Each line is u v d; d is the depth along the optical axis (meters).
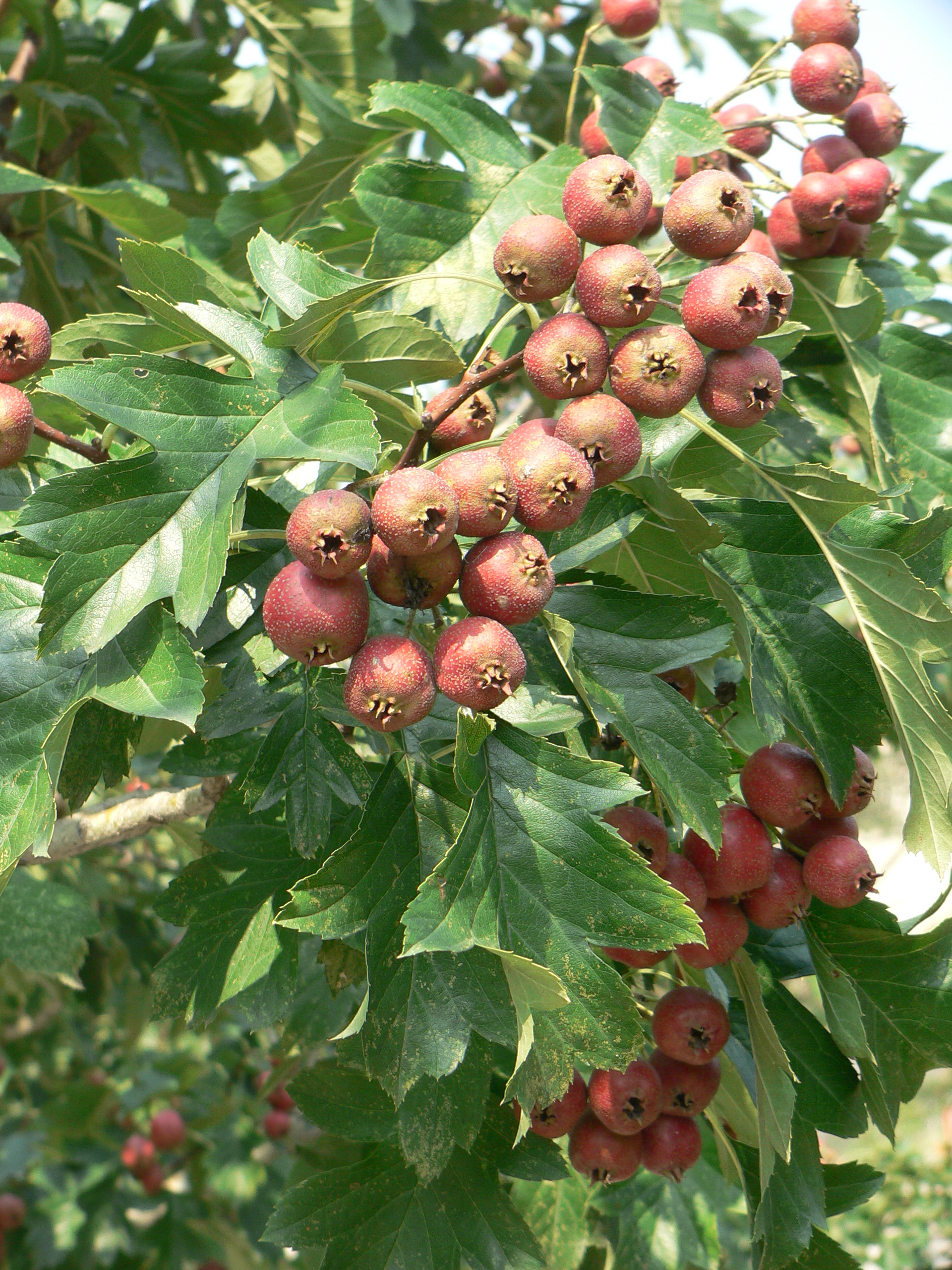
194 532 0.24
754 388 0.26
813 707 0.30
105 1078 0.92
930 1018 0.30
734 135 0.39
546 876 0.24
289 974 0.31
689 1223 0.39
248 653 0.28
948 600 0.45
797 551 0.31
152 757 0.49
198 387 0.25
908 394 0.38
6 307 0.26
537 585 0.23
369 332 0.29
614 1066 0.23
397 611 0.30
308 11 0.60
